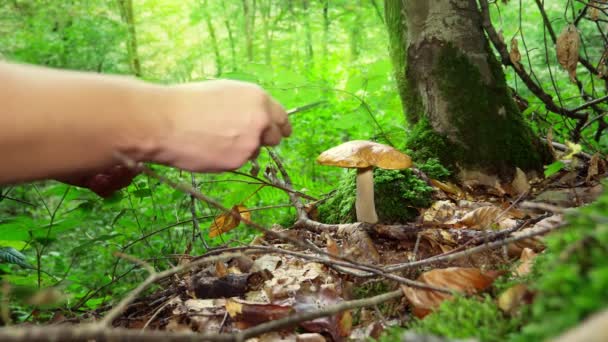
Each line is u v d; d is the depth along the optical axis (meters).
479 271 1.42
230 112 0.97
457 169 2.77
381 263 2.04
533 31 5.77
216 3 14.54
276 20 14.12
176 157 0.92
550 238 0.88
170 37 14.91
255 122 0.98
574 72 2.55
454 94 2.76
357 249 2.10
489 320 1.07
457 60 2.75
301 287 1.76
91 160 0.80
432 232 2.07
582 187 2.60
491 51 2.84
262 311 1.62
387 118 4.96
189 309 1.75
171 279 2.10
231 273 1.92
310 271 1.94
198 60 15.77
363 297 1.72
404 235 2.16
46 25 10.31
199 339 0.87
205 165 0.95
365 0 10.81
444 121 2.79
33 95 0.73
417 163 2.77
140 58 13.88
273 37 14.12
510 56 2.87
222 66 14.43
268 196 3.02
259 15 15.73
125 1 12.39
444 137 2.80
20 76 0.75
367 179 2.34
